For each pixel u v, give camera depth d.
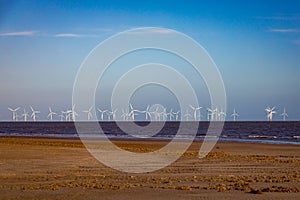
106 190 19.25
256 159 35.56
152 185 20.83
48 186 20.22
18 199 17.25
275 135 95.56
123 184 21.14
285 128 148.38
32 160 32.56
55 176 24.17
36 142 58.34
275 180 22.94
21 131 124.56
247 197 17.75
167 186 20.44
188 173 26.20
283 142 64.88
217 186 20.45
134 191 19.08
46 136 87.06
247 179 23.33
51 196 17.88
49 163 30.70
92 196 17.91
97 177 23.86
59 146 48.78
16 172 25.91
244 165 30.92
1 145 48.50
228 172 26.73
